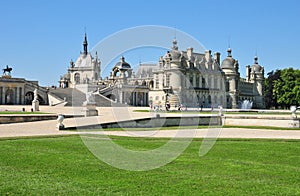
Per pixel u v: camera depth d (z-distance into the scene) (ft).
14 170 40.65
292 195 32.01
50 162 45.50
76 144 62.80
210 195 31.68
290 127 116.47
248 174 40.34
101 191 32.50
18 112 164.96
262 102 490.08
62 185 34.42
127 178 37.70
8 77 314.55
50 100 313.32
